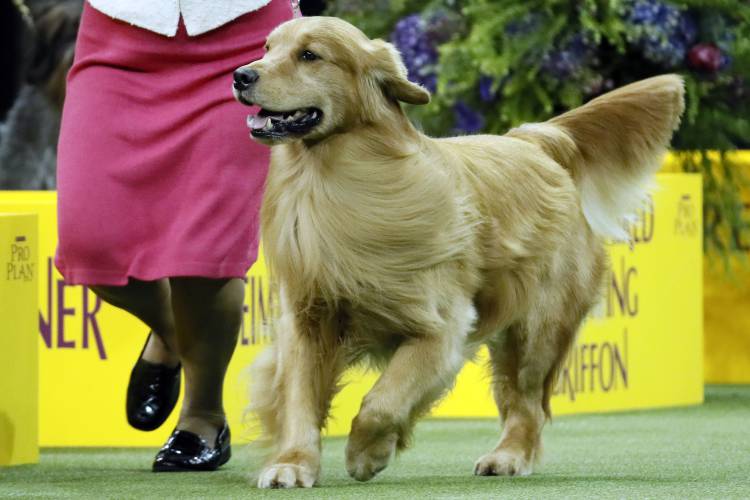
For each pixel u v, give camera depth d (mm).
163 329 9172
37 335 9625
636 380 13641
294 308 7859
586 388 13148
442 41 15531
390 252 7629
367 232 7590
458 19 15562
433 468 9258
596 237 9523
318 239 7617
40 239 10922
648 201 9891
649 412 13359
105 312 10891
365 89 7645
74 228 8297
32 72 19703
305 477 7562
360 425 7598
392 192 7617
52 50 19594
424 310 7746
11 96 20234
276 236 7793
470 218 8062
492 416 12773
